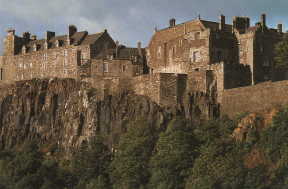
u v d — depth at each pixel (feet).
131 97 551.59
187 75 533.55
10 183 506.89
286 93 461.78
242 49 556.92
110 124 554.46
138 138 488.02
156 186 443.32
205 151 437.99
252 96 487.20
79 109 590.96
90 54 654.12
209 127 467.11
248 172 415.03
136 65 621.31
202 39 553.64
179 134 459.32
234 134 452.76
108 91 573.74
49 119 627.05
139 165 468.75
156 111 522.47
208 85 524.11
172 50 588.50
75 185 504.43
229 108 506.07
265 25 565.94
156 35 617.62
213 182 409.49
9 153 586.45
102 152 515.09
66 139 591.37
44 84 654.53
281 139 425.28
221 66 521.65
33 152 555.28
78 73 638.94
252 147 439.63
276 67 554.87
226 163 419.13
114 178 480.64
